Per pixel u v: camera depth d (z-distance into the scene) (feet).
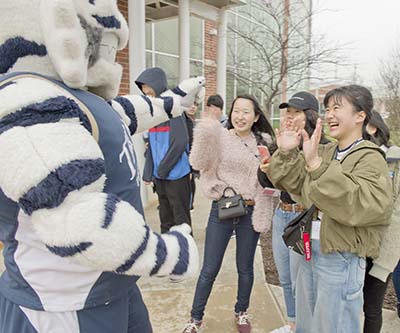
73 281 3.68
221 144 8.48
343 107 6.14
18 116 3.06
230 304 10.10
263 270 12.34
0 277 4.19
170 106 6.00
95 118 3.62
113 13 3.92
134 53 17.06
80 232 2.89
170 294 10.65
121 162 3.85
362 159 5.78
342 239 5.83
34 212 2.98
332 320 6.16
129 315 4.73
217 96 13.85
